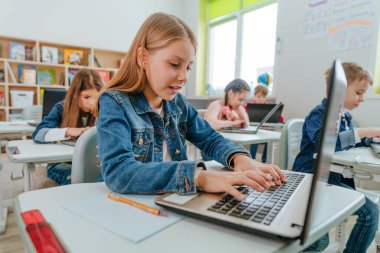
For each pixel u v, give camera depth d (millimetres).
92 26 5086
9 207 1808
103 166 620
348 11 3039
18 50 4375
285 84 3836
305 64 3557
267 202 490
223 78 5449
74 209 502
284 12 3799
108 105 717
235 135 1921
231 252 362
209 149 881
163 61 694
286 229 387
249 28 4785
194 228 432
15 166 2900
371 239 1174
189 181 546
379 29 2801
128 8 5398
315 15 3398
